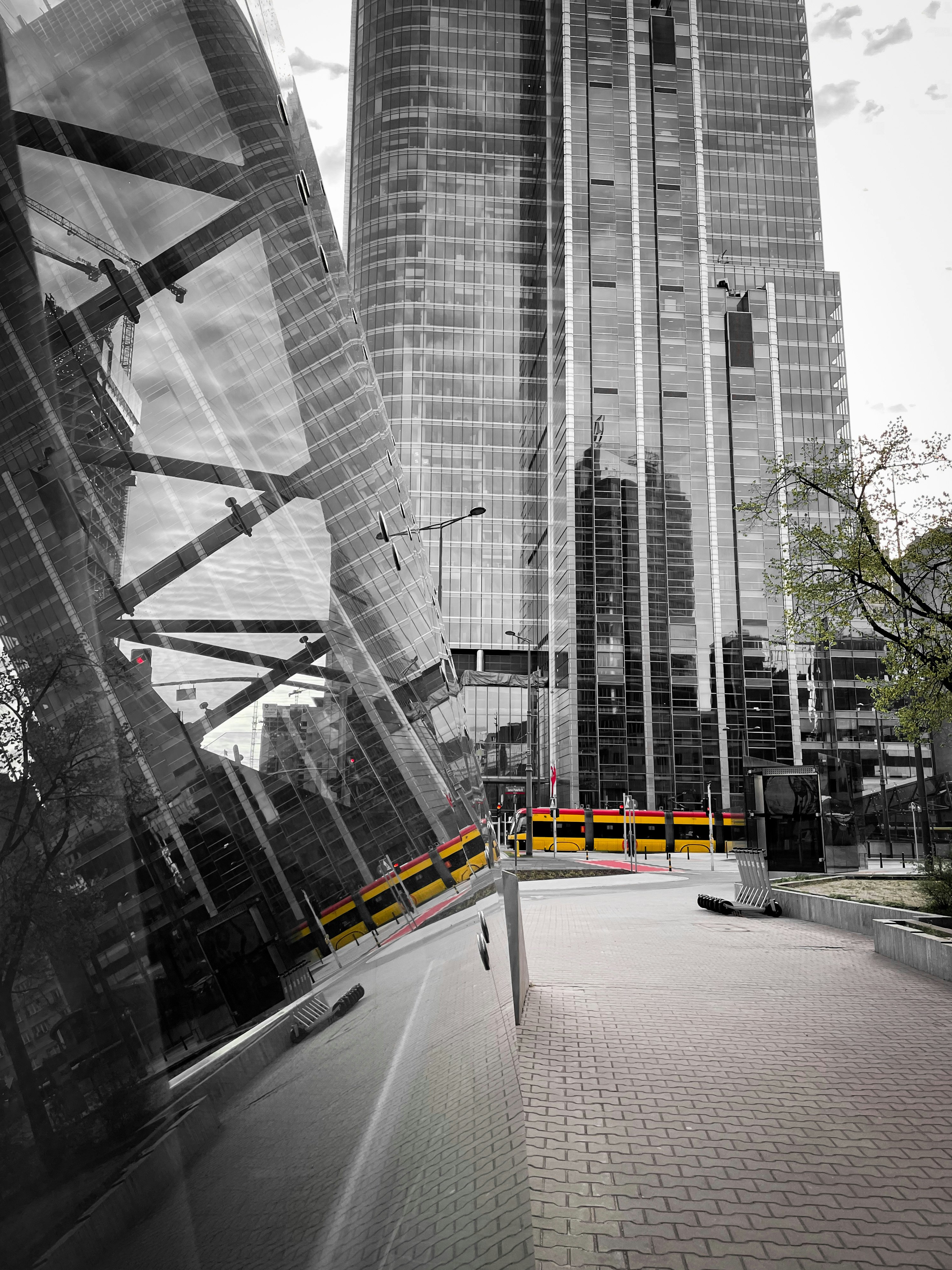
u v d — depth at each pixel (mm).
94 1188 671
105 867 790
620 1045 6957
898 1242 3605
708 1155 4594
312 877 1473
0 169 858
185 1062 872
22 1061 612
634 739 78312
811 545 18766
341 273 2551
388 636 2480
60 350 917
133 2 1271
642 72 91438
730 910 17938
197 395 1316
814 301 92750
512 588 87438
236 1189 920
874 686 18516
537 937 14086
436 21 97438
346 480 2209
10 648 723
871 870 30578
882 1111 5344
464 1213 1540
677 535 83000
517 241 94188
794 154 104125
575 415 83125
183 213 1354
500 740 84250
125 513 1013
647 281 87188
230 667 1275
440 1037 2287
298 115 2346
